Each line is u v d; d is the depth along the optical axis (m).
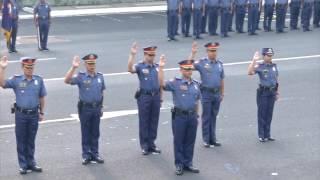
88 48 26.80
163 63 12.20
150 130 13.37
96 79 12.62
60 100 17.84
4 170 12.30
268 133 14.32
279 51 26.11
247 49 26.48
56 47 27.16
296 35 30.64
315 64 23.61
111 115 16.33
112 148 13.69
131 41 28.70
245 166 12.62
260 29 32.62
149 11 40.47
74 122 15.66
